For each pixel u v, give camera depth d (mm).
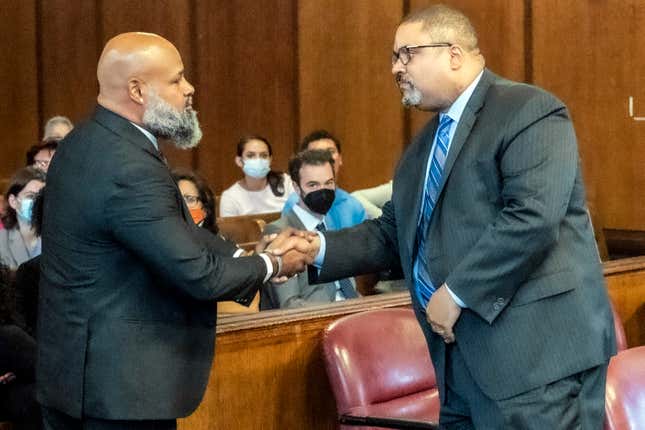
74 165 3666
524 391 3535
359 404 4605
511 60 10141
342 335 4695
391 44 10539
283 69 10875
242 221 7594
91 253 3627
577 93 9938
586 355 3561
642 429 3971
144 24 10992
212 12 10961
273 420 4809
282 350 4840
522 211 3410
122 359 3611
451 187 3602
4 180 10578
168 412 3639
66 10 11086
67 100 11141
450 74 3623
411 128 10594
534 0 10008
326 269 4000
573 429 3578
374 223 4105
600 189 9883
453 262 3584
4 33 11141
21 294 4879
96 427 3672
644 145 9641
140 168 3592
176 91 3797
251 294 3830
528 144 3469
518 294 3535
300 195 6109
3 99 11172
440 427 3867
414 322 4891
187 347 3725
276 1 10852
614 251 9789
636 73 9641
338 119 10750
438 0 10352
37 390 3801
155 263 3574
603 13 9758
